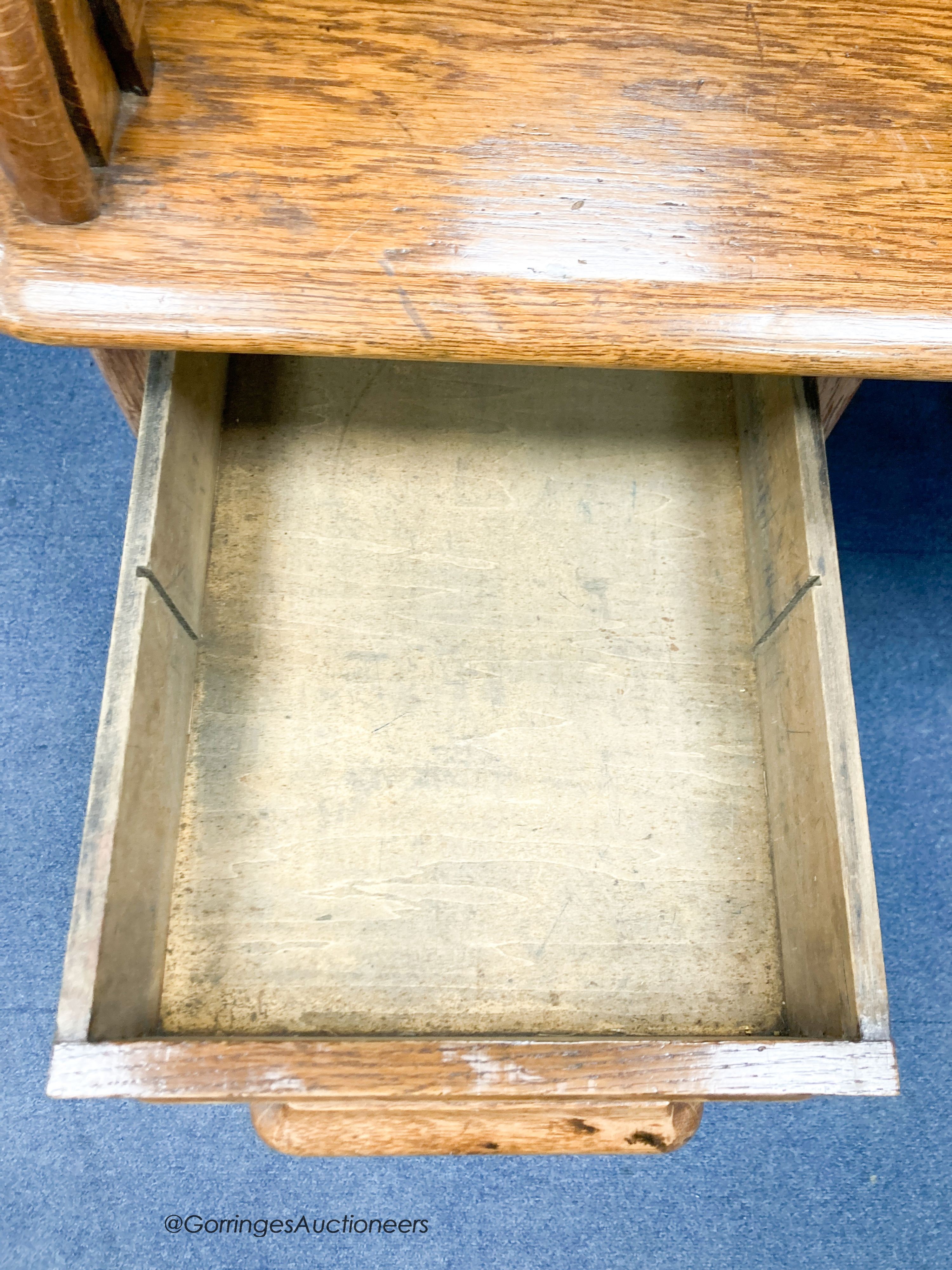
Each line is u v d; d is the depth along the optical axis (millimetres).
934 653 1283
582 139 627
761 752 793
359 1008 705
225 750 756
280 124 606
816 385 745
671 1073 587
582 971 727
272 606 797
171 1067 567
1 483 1271
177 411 714
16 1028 1110
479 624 808
